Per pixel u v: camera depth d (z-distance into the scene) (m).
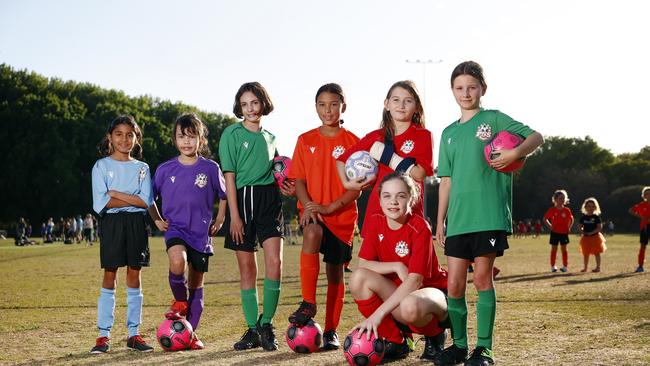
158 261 23.38
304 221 6.26
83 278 15.72
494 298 5.31
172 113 87.38
